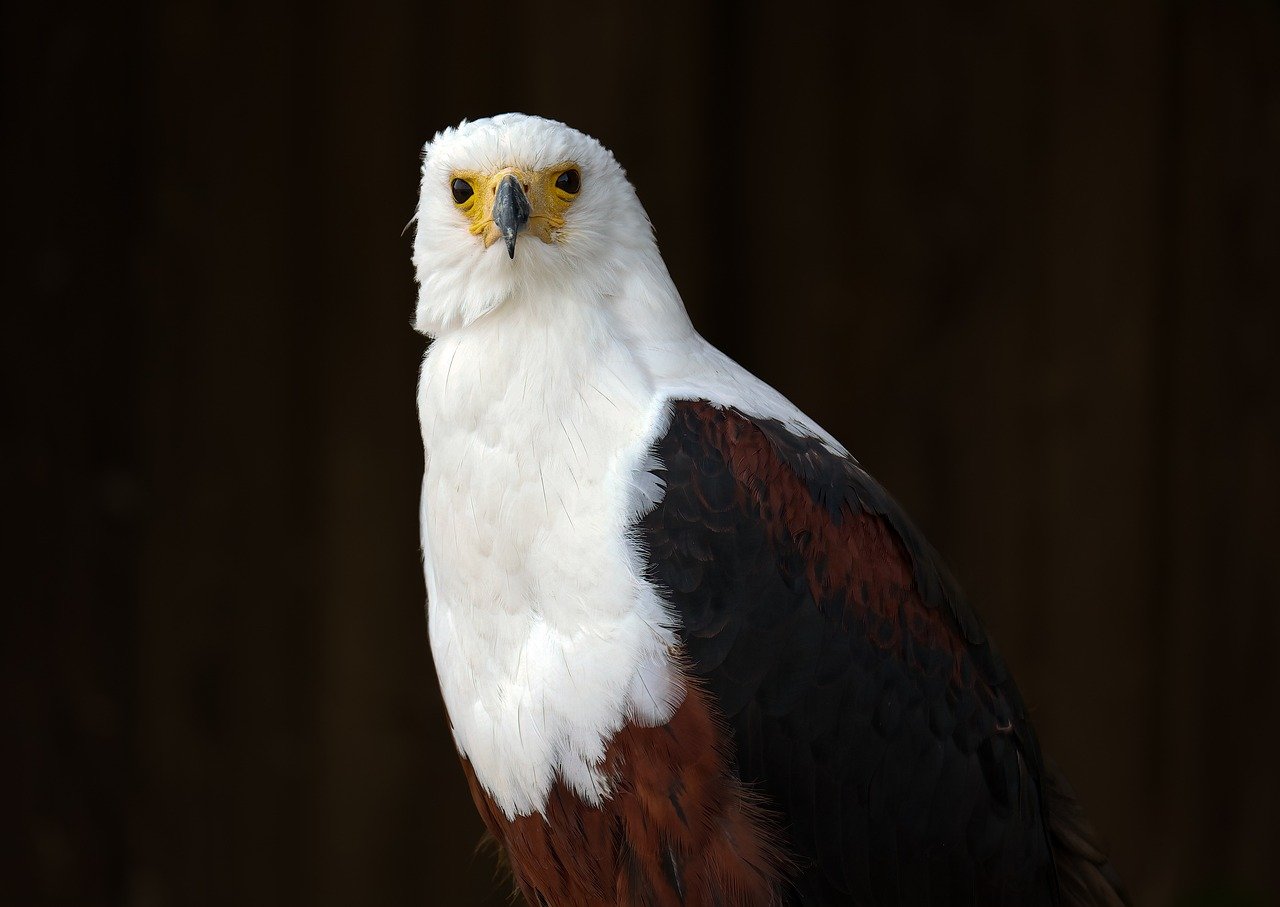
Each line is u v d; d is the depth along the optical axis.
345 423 11.80
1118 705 11.90
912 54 12.05
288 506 11.83
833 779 6.27
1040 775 7.13
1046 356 11.95
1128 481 11.88
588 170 6.48
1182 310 11.87
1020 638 11.97
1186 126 11.83
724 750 6.00
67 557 11.67
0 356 11.63
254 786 11.78
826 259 12.17
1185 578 11.91
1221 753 11.94
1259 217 11.83
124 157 11.73
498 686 6.17
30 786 11.61
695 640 5.96
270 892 11.77
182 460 11.79
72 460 11.70
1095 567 11.90
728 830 6.01
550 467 6.05
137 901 11.68
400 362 11.82
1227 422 11.88
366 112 11.80
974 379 12.02
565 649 5.97
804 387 12.20
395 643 11.80
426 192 6.69
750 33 12.16
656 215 12.02
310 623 11.83
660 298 6.55
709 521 6.03
